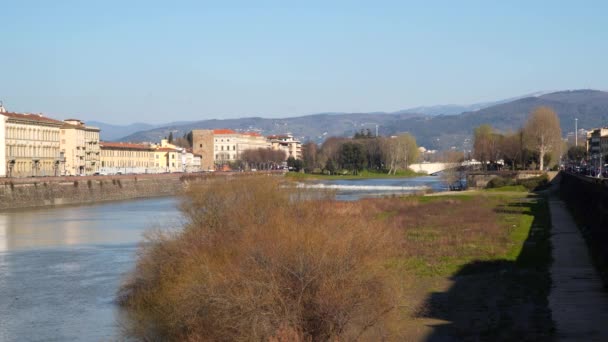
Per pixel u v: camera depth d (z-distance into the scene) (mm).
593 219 102312
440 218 133875
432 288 70188
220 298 47812
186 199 85125
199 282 52375
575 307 60688
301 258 48094
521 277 75188
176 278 62750
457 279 75000
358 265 51188
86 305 68375
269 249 51375
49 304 69062
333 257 50188
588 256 88125
